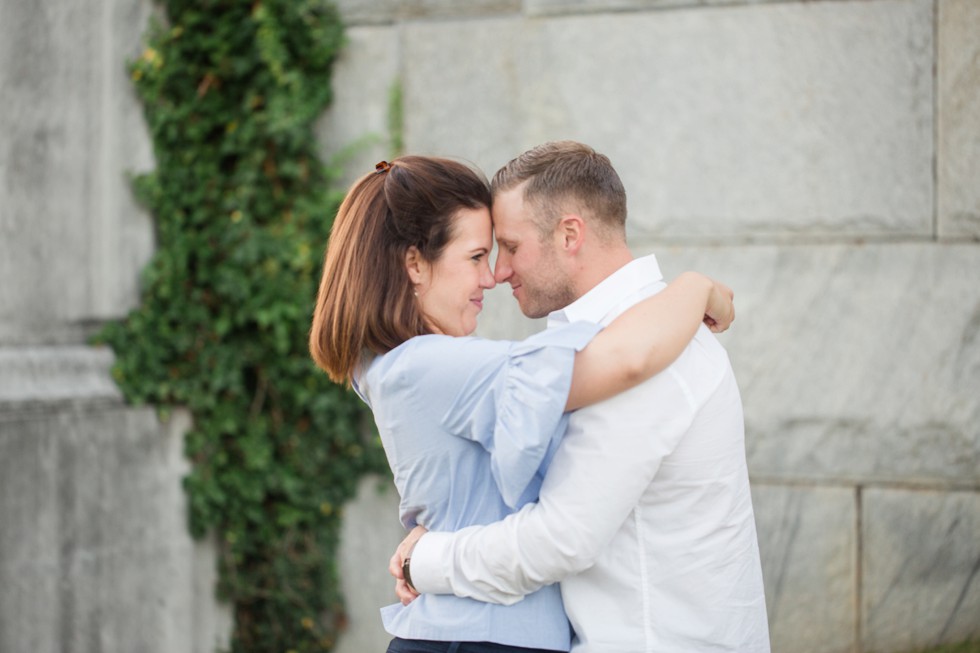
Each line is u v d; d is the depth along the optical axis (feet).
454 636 9.29
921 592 17.11
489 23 18.85
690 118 17.92
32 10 17.67
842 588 17.38
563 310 9.96
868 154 17.28
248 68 19.58
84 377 18.31
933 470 17.06
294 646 19.94
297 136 19.39
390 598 19.79
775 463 17.58
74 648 17.47
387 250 9.92
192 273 19.88
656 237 18.03
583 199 9.81
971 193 16.94
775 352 17.58
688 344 9.48
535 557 8.79
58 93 18.17
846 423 17.34
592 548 8.77
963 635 16.93
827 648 17.42
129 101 19.51
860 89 17.30
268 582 19.98
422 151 19.24
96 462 18.04
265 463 19.76
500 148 18.84
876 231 17.26
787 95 17.56
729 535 9.39
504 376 9.14
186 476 19.81
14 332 17.37
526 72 18.66
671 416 9.02
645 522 9.25
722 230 17.79
